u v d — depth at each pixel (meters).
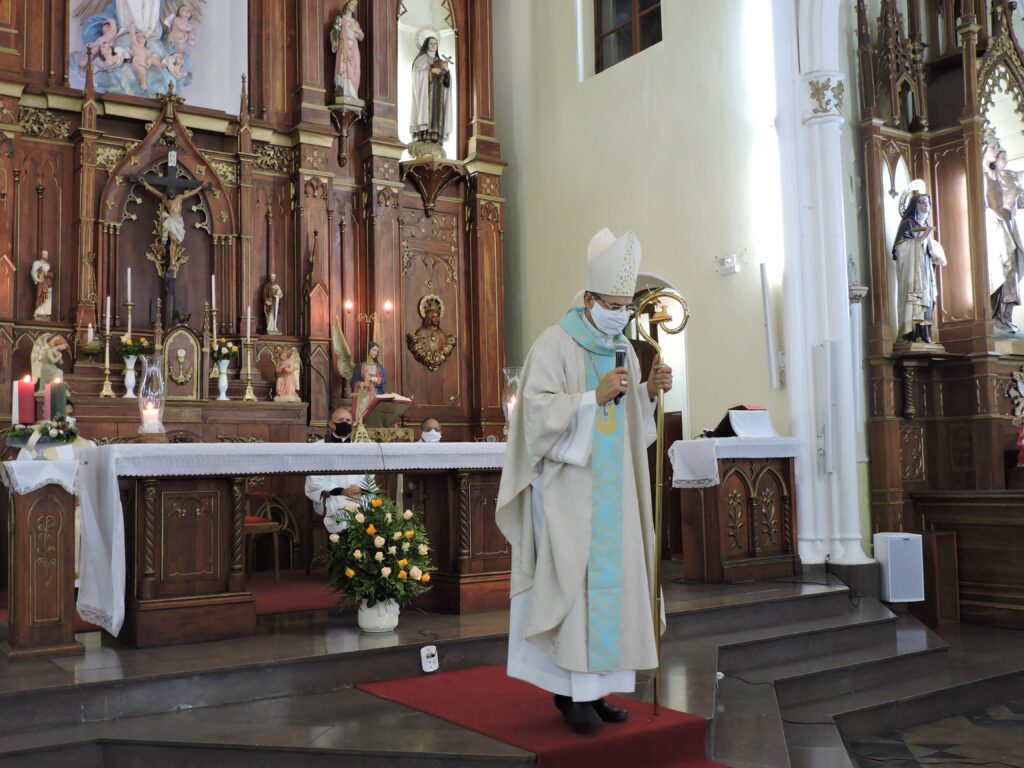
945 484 9.72
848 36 9.76
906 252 9.52
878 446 9.27
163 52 10.79
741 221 9.73
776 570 8.52
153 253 10.30
